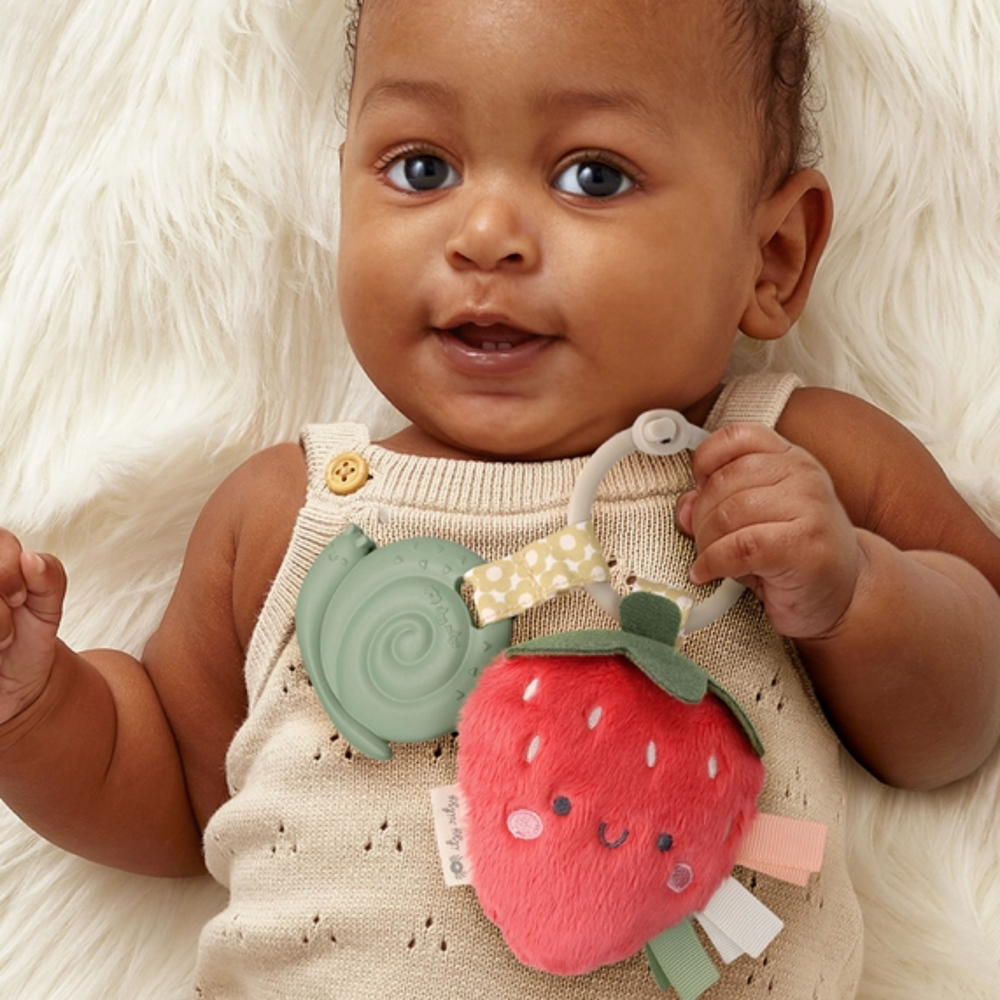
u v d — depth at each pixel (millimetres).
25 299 1179
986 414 1133
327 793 914
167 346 1188
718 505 876
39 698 978
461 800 846
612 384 922
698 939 850
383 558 920
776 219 1001
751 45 957
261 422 1187
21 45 1181
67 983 1120
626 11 890
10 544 890
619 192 907
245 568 1023
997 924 1049
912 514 1017
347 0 1174
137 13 1180
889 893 1060
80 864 1135
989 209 1150
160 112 1185
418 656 888
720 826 833
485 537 936
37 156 1186
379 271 930
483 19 887
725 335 963
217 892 1142
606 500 943
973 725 975
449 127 904
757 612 943
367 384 1198
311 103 1192
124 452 1136
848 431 1017
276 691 958
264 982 926
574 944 813
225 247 1176
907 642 908
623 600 840
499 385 929
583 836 812
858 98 1159
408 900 878
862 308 1161
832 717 996
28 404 1181
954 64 1145
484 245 880
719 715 844
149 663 1083
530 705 826
